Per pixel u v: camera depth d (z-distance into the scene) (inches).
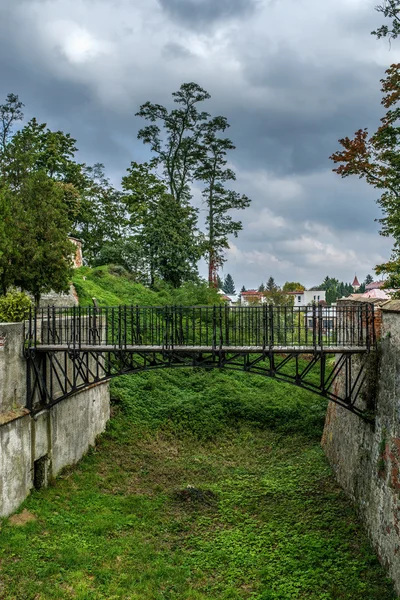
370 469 498.6
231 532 503.8
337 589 401.7
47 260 660.7
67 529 476.7
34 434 523.2
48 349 522.9
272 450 740.7
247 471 668.1
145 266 1421.0
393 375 453.7
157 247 1398.9
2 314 565.3
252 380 968.9
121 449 697.0
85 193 1595.7
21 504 494.3
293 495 587.8
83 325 668.1
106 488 587.8
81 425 648.4
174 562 450.9
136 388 855.1
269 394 908.0
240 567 442.3
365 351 510.9
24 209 662.5
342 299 658.2
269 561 451.5
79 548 447.2
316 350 510.0
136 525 508.7
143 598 389.7
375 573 427.2
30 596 377.4
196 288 1283.2
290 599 392.8
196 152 1460.4
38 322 606.2
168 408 820.6
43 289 690.2
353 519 520.7
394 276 725.9
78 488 570.6
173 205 1424.7
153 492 590.2
